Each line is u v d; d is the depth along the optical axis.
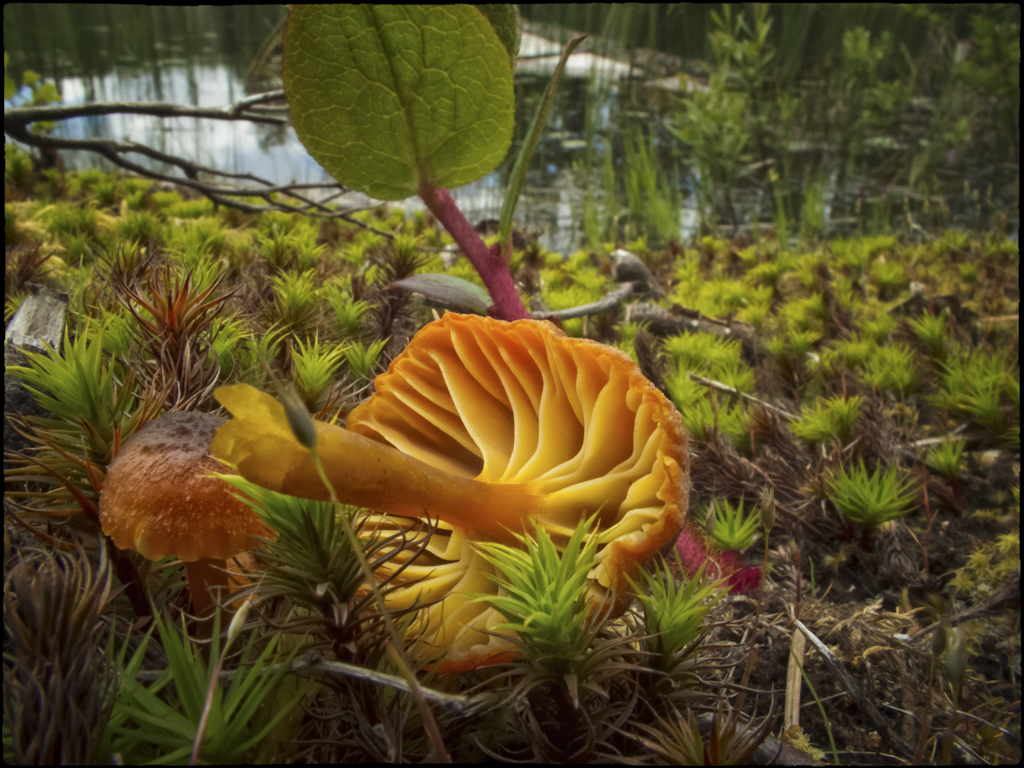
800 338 0.18
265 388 0.11
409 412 0.10
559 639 0.06
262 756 0.06
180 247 0.18
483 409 0.09
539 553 0.07
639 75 0.71
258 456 0.06
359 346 0.13
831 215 0.43
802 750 0.08
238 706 0.06
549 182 0.48
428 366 0.10
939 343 0.18
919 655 0.09
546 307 0.20
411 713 0.07
